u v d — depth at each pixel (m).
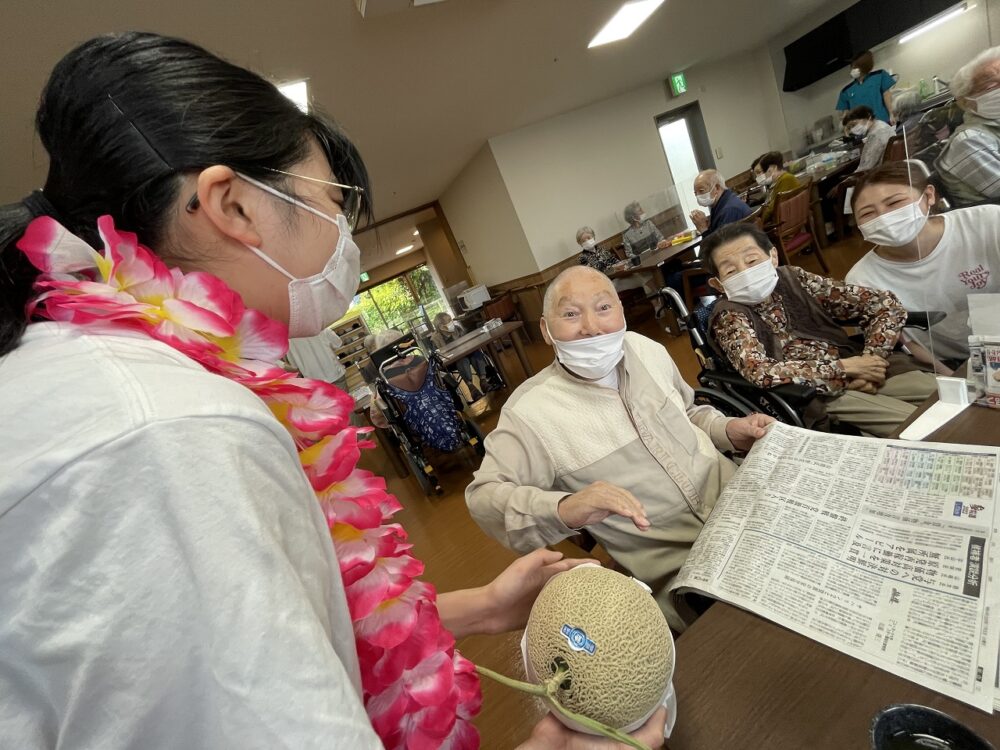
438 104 3.82
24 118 2.00
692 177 7.22
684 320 1.82
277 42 2.26
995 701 0.37
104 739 0.23
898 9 5.63
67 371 0.24
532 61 3.84
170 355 0.28
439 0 2.40
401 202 6.69
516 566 0.62
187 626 0.23
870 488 0.62
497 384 4.53
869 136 4.12
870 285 1.46
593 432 1.07
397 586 0.45
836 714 0.42
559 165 5.93
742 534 0.65
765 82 7.49
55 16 1.61
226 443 0.24
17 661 0.22
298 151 0.44
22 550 0.21
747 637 0.52
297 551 0.27
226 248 0.41
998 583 0.45
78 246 0.32
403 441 2.98
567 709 0.38
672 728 0.45
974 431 0.67
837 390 1.42
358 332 10.35
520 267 6.24
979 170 0.86
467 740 0.51
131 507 0.22
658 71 6.04
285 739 0.23
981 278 0.92
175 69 0.37
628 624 0.39
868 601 0.50
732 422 1.08
